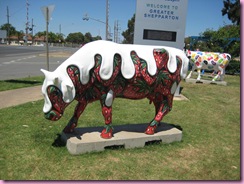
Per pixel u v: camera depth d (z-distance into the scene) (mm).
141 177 3867
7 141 4793
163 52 4789
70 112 6945
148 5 9586
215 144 5352
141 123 5969
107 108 4531
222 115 7707
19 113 6578
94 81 4375
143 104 8320
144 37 9727
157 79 4770
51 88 4023
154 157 4508
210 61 14164
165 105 5078
